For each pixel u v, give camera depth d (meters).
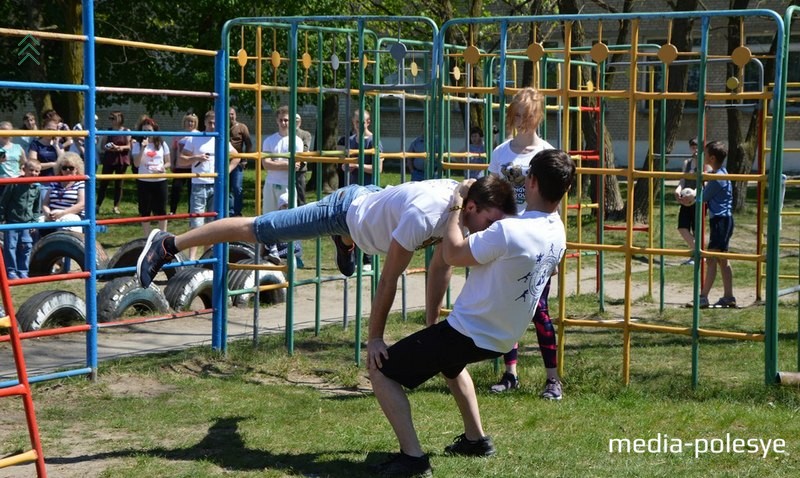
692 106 28.55
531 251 4.15
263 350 7.36
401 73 7.77
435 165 6.53
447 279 4.60
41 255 10.41
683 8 16.08
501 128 6.48
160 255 5.48
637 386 6.17
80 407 5.82
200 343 7.71
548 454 4.77
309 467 4.61
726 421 5.34
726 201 9.30
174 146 13.38
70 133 6.07
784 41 5.61
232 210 12.95
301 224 5.09
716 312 9.22
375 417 5.56
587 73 16.22
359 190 5.04
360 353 7.30
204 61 20.80
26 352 7.31
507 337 4.30
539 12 17.64
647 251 6.05
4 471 4.56
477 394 6.03
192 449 4.93
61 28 20.61
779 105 5.64
